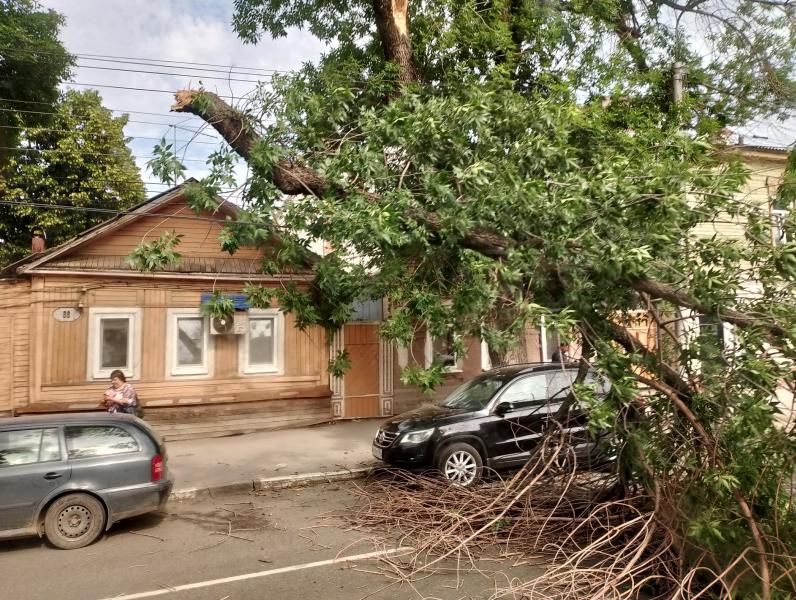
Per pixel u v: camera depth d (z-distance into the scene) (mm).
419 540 6129
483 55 11469
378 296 5930
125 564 5930
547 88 11297
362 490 8305
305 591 5180
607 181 4957
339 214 5188
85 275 11891
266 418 13211
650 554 5129
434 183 5328
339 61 11281
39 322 11586
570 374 6480
